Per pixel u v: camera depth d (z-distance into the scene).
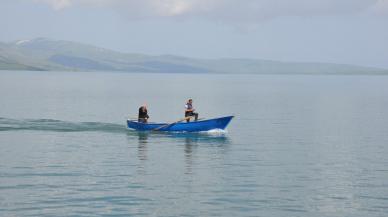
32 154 40.12
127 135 50.69
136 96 128.00
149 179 32.06
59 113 77.19
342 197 28.58
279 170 35.41
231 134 53.75
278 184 31.30
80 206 26.14
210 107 95.44
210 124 52.59
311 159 39.84
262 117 75.44
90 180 31.58
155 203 26.88
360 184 31.59
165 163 37.22
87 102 101.81
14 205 26.12
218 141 48.12
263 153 42.25
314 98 131.50
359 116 79.06
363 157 41.03
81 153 40.81
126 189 29.53
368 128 61.91
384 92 172.50
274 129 59.53
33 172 33.66
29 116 71.62
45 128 54.91
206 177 32.81
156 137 49.62
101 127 55.88
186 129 52.56
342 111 88.75
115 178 32.19
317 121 70.25
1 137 48.53
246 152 42.53
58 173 33.44
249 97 132.62
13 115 72.50
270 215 25.28
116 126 56.78
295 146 46.41
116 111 82.50
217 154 41.25
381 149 45.22
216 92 160.00
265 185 31.00
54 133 51.50
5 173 33.19
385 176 33.91
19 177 32.12
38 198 27.42
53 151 41.53
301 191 29.72
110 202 26.91
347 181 32.38
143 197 27.94
